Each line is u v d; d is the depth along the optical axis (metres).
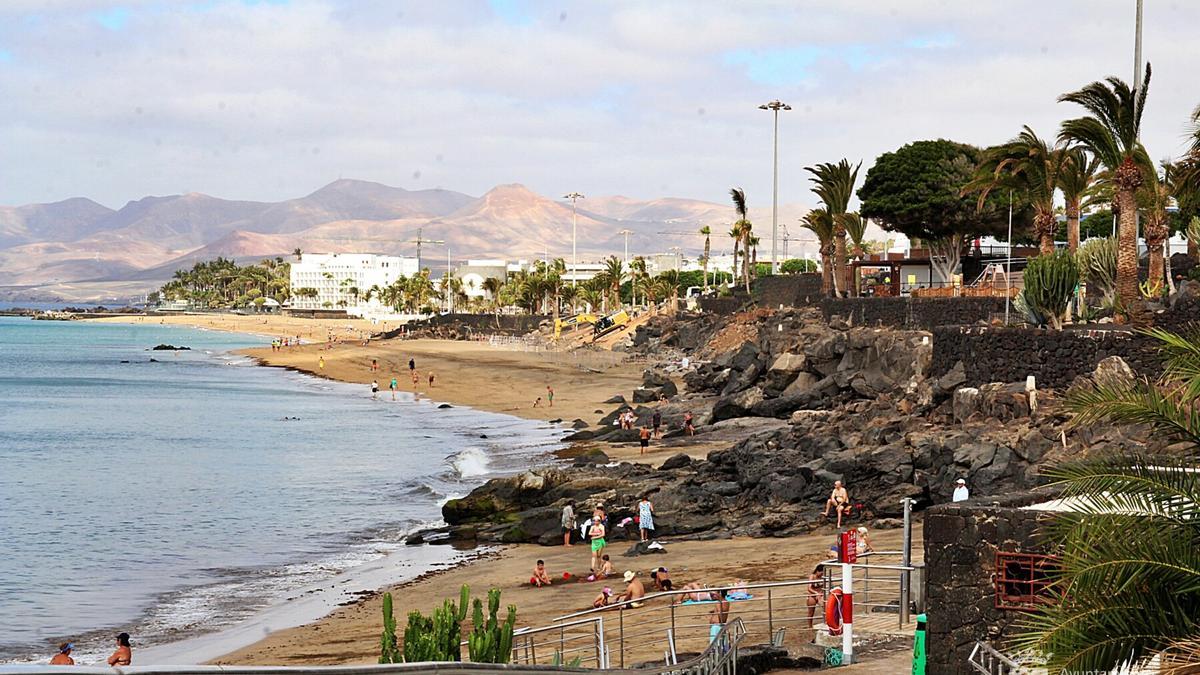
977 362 52.31
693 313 160.12
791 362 79.62
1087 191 64.25
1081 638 12.38
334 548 52.28
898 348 69.75
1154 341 45.25
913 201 103.88
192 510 63.88
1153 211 56.88
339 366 193.62
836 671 20.81
